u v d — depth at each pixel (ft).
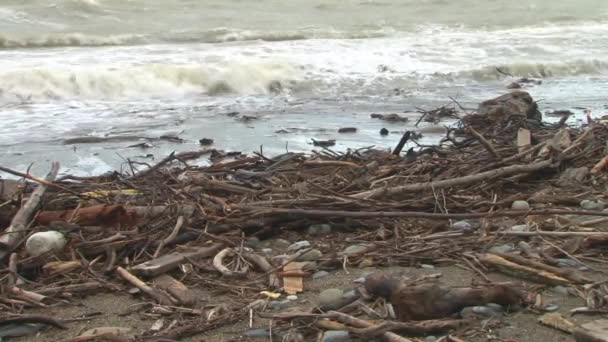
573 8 82.74
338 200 15.98
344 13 74.28
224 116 33.37
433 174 19.19
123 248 13.89
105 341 10.30
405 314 10.81
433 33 63.87
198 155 24.67
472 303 10.98
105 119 32.42
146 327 11.03
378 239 14.90
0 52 47.19
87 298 12.14
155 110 34.88
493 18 74.49
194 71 40.47
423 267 13.39
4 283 12.27
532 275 12.42
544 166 18.70
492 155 19.70
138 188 18.04
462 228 15.12
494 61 49.49
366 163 20.58
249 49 49.88
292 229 15.60
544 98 38.37
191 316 11.32
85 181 19.39
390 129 30.19
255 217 15.26
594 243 13.94
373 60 48.24
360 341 10.19
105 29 58.18
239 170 20.13
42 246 13.38
